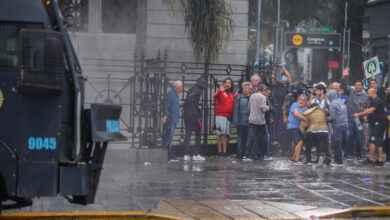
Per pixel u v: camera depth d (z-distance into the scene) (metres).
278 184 35.50
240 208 27.52
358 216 27.50
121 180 35.53
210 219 25.08
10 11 21.33
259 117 48.91
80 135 21.38
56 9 21.97
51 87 20.72
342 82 53.03
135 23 63.88
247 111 49.34
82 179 21.25
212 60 58.16
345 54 115.75
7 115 20.89
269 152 50.25
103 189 31.98
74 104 21.22
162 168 41.91
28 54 20.81
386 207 28.27
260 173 40.75
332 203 29.50
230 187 33.84
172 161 46.72
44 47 20.95
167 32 64.69
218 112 50.22
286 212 26.84
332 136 47.56
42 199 28.53
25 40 20.81
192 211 26.56
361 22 127.62
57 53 21.08
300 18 126.38
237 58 66.62
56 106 21.05
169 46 64.75
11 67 21.05
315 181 37.16
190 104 47.91
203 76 50.62
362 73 125.38
